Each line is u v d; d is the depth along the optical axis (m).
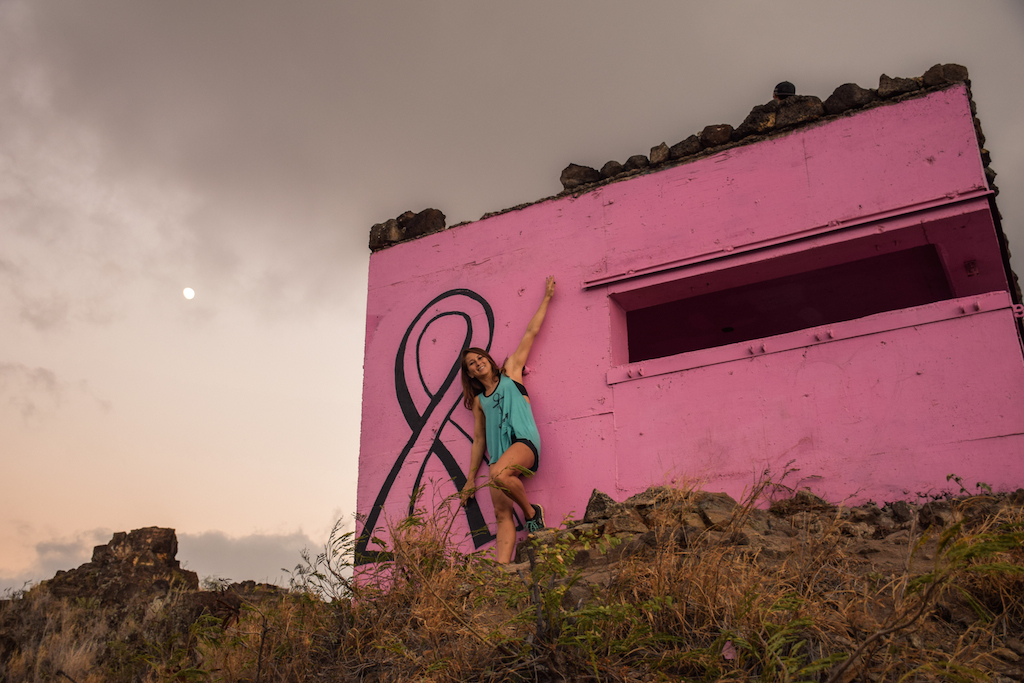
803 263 6.48
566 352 6.92
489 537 6.56
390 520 7.13
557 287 7.22
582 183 7.54
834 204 6.30
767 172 6.65
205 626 5.02
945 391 5.37
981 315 5.43
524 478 6.64
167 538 12.64
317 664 4.23
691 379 6.27
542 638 3.52
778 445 5.77
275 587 5.37
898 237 6.13
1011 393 5.17
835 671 3.10
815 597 3.61
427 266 8.09
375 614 4.44
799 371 5.89
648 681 3.24
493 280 7.61
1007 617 3.48
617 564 4.23
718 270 6.56
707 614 3.53
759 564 3.96
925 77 6.33
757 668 3.20
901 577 3.70
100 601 10.09
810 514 5.07
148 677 5.79
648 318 9.13
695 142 7.03
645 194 7.11
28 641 8.19
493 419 6.67
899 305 8.62
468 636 3.78
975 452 5.15
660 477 6.11
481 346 7.41
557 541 4.35
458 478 6.99
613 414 6.50
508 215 7.79
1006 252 6.61
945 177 5.99
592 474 6.39
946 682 3.04
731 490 5.80
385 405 7.70
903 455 5.34
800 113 6.68
